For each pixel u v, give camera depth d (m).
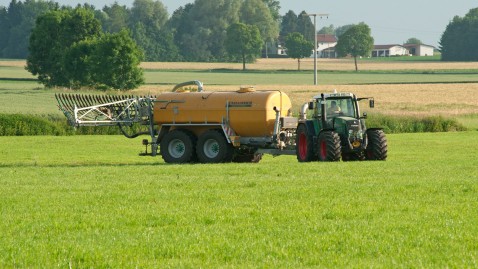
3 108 194.75
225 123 81.62
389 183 50.50
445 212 37.78
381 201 42.00
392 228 33.62
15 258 28.59
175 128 85.44
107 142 116.94
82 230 34.44
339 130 75.31
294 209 39.41
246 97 81.12
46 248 30.27
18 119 134.00
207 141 82.31
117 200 43.94
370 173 58.59
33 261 28.17
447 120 147.00
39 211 40.06
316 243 30.53
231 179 55.34
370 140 76.12
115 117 88.19
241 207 40.41
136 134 87.88
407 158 83.94
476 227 33.62
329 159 73.81
